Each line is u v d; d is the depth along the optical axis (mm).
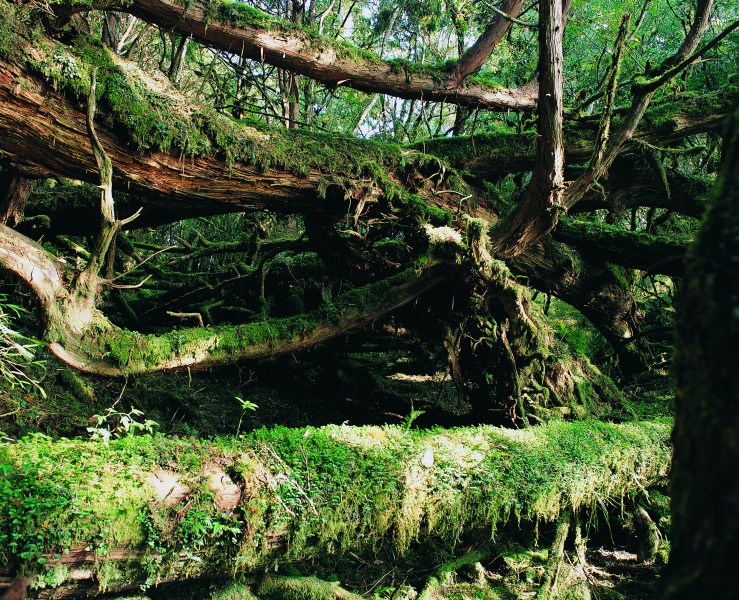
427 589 4750
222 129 5906
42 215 7520
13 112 4832
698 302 1143
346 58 7340
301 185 6547
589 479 5473
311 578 4344
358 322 6230
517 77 11586
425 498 4547
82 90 4992
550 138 5551
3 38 4625
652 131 8180
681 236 7559
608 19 11156
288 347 5969
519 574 5285
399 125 12375
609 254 7711
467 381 7289
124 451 3928
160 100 5551
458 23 10375
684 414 1159
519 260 7852
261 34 6703
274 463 4176
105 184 4629
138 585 3656
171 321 9070
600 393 7809
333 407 8617
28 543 3197
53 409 5988
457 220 6391
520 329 6434
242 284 9297
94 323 4902
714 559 958
